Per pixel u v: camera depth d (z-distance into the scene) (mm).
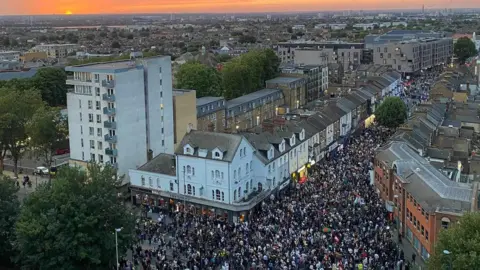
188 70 161500
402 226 80125
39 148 108188
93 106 99312
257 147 94438
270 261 66000
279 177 97188
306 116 122188
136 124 101062
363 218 79438
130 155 100312
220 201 86500
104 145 99188
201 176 88125
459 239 50594
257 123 149000
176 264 66188
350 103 148625
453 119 129375
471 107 140750
